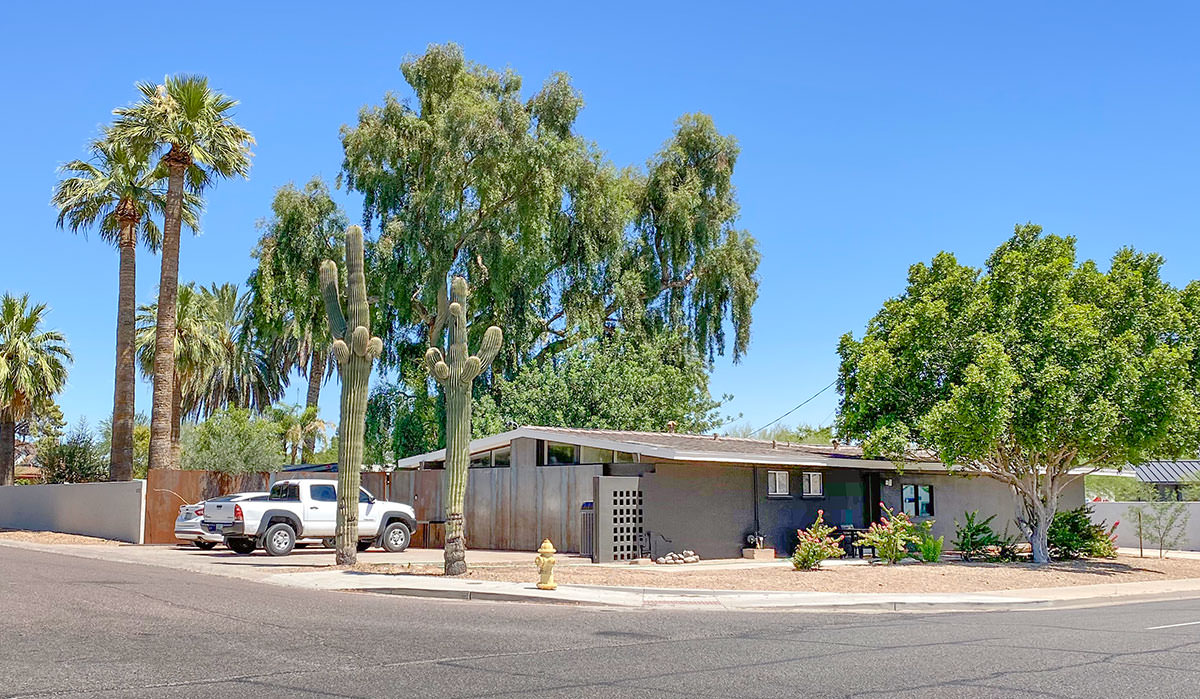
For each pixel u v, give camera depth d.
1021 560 25.27
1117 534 34.28
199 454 41.50
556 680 9.02
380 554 25.98
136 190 37.59
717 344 46.97
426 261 37.53
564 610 15.25
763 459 25.17
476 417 38.62
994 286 24.09
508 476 28.20
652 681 9.04
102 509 32.75
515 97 40.28
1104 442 22.78
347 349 21.62
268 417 50.66
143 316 47.59
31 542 31.12
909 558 25.14
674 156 45.81
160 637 11.12
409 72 40.16
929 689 8.75
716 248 45.88
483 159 37.12
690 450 24.61
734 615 15.01
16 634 11.06
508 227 38.00
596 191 41.28
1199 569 25.61
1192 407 22.16
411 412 39.78
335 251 38.62
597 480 23.55
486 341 20.22
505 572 20.55
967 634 12.63
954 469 28.25
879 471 29.19
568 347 43.97
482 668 9.59
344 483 21.53
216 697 8.02
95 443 49.31
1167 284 24.77
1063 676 9.42
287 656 10.05
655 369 43.09
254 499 25.45
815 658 10.48
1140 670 9.78
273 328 40.59
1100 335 22.61
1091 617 15.03
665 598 16.69
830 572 20.91
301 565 21.84
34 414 49.00
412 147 38.56
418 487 30.80
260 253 39.31
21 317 43.81
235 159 36.44
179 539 27.44
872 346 24.91
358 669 9.39
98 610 13.28
